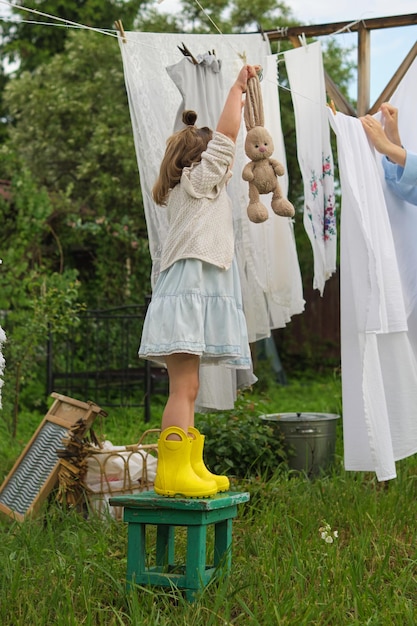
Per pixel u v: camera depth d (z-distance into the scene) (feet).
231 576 11.30
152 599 10.54
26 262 30.45
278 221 14.94
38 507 15.12
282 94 39.70
